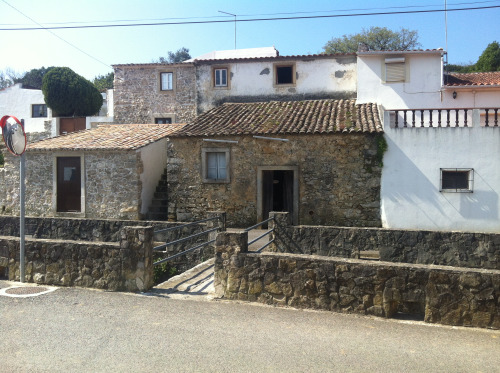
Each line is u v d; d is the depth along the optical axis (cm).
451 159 1368
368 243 1030
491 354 452
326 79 1989
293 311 583
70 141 1697
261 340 481
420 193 1385
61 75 2680
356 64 1958
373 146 1414
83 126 2570
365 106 1700
